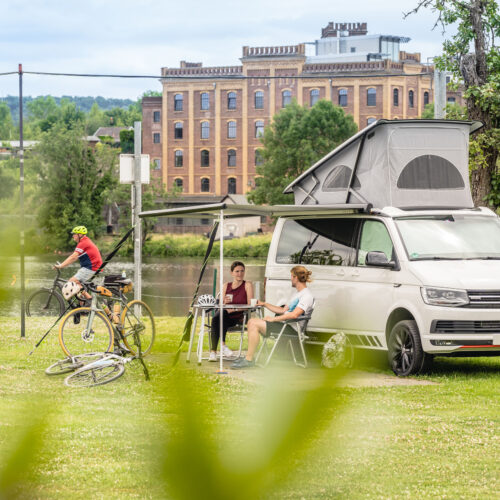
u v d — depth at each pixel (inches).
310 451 712.4
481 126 1342.3
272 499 594.9
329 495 602.2
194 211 1139.9
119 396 952.9
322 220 1300.4
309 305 1179.3
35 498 597.6
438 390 1000.9
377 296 1173.1
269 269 1370.6
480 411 879.1
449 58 1852.9
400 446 731.4
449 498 596.7
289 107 7455.7
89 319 1191.6
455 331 1084.5
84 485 624.4
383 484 626.8
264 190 7391.7
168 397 940.6
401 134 1254.9
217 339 1225.4
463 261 1144.8
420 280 1109.1
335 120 7362.2
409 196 1253.7
